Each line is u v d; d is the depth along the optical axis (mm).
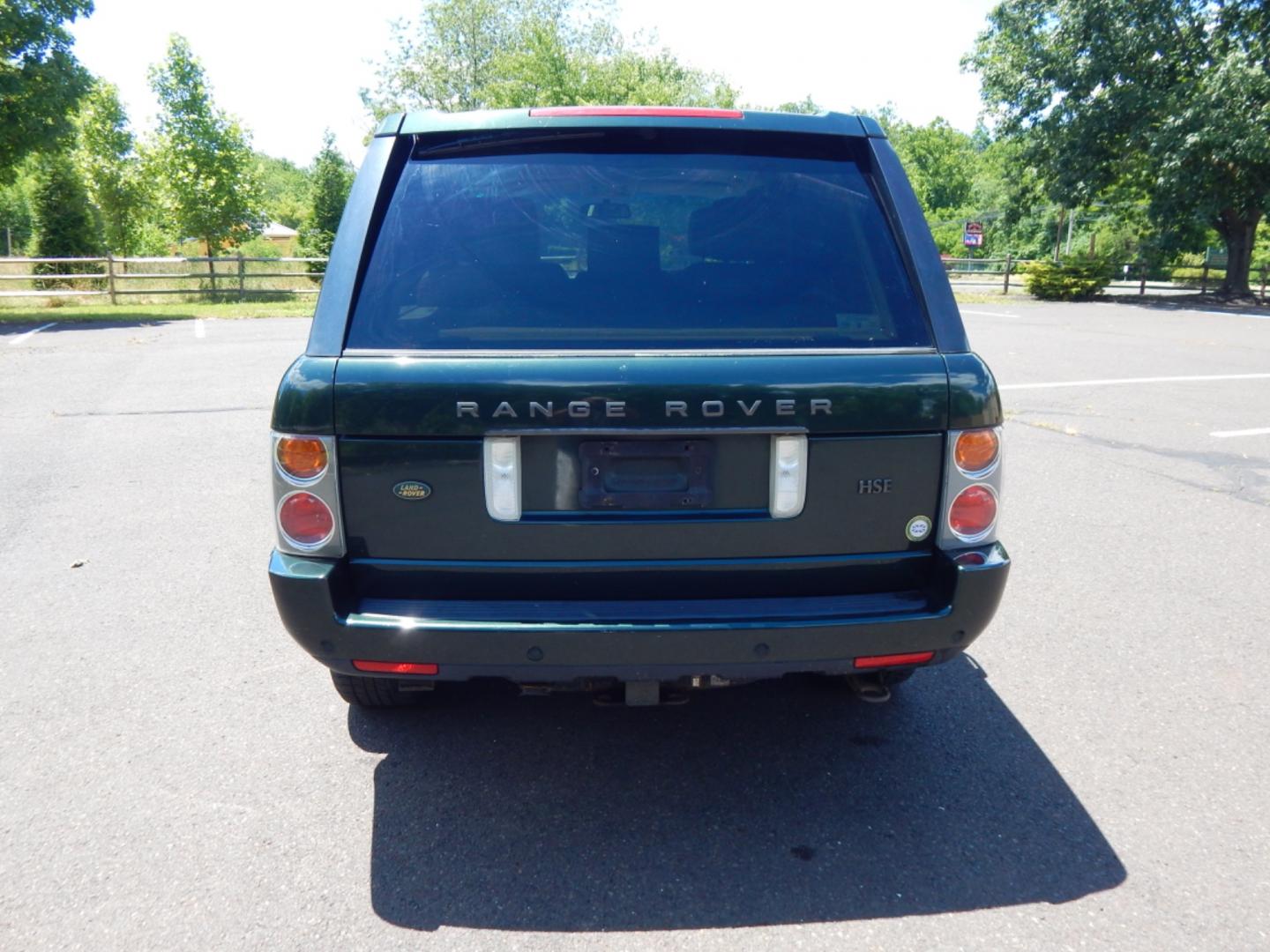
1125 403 9836
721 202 2889
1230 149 25094
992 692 3875
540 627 2604
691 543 2670
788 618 2641
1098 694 3854
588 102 33969
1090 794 3152
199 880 2717
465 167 2926
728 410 2576
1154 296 29438
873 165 2992
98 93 34875
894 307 2787
